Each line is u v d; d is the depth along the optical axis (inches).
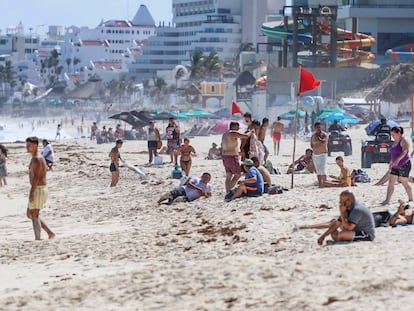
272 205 1792.6
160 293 983.6
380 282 932.0
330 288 926.4
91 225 1902.1
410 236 1270.9
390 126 3129.9
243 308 889.5
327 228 1407.5
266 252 1277.1
